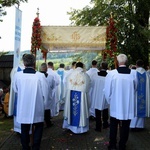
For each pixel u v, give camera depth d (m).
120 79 5.89
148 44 15.52
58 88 11.82
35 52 8.41
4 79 22.81
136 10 15.56
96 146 6.60
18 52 7.38
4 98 10.60
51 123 8.89
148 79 8.27
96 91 8.29
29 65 5.73
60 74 11.97
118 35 15.00
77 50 10.69
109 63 12.45
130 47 14.98
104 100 8.09
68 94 7.86
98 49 10.42
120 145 6.03
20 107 5.61
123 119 5.82
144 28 15.05
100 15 15.58
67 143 6.86
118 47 14.89
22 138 5.71
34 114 5.61
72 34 8.70
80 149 6.36
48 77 8.40
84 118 7.71
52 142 6.94
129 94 5.91
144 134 7.80
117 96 5.89
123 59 6.02
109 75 6.01
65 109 7.90
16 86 5.77
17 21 7.29
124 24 14.91
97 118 8.09
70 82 7.87
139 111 8.10
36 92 5.63
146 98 8.24
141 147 6.49
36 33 8.38
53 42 8.68
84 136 7.53
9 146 6.60
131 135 7.68
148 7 15.05
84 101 7.75
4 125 9.04
